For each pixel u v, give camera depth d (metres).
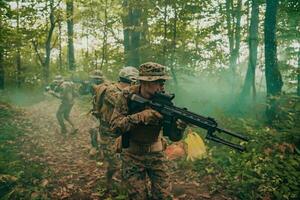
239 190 4.78
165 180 3.48
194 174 5.38
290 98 7.39
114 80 14.81
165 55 10.84
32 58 23.92
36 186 5.04
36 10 17.95
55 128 9.96
